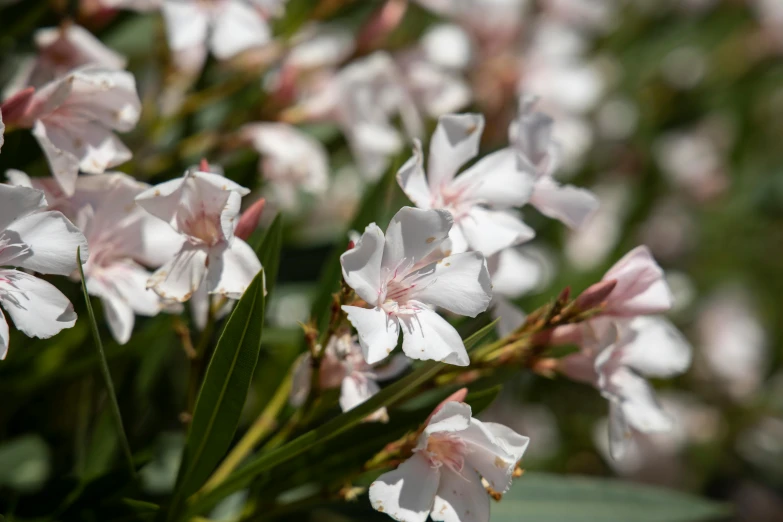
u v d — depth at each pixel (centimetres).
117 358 69
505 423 90
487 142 85
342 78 75
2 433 70
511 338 65
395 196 70
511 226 65
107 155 65
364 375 64
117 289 64
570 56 90
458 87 80
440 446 62
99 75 65
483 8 86
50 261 60
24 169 68
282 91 74
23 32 72
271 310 75
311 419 64
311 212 82
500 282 68
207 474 63
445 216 62
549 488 71
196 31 71
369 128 76
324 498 64
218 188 62
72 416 72
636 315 65
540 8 94
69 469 70
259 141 73
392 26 77
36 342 67
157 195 62
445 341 61
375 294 61
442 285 62
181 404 74
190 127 76
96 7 72
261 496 65
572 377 66
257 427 66
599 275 84
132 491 64
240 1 73
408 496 61
